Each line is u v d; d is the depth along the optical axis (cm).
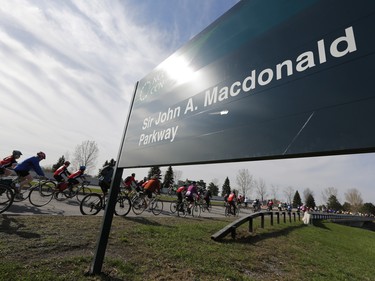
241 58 206
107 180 739
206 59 254
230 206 1433
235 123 189
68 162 845
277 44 175
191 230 635
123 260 356
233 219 1188
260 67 183
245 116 182
